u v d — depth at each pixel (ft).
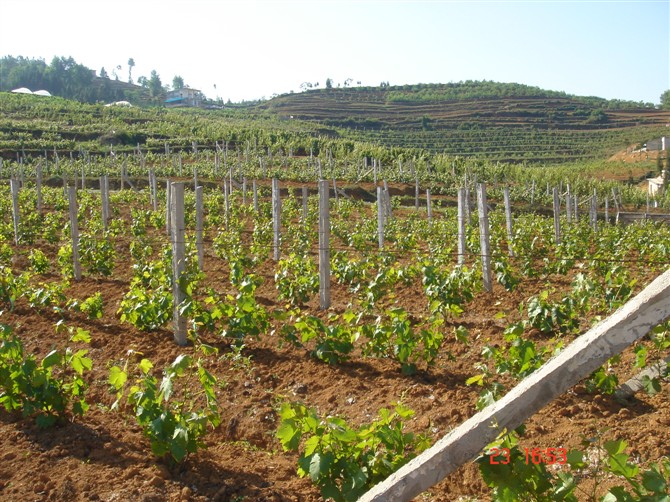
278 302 38.22
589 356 11.10
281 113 390.01
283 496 15.66
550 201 123.95
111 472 16.53
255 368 25.48
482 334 29.68
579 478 15.34
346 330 26.00
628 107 425.28
